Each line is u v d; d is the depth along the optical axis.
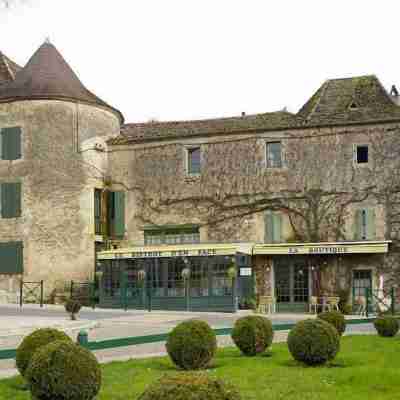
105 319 21.27
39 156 28.98
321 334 11.33
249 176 28.61
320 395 9.05
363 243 26.09
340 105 28.48
